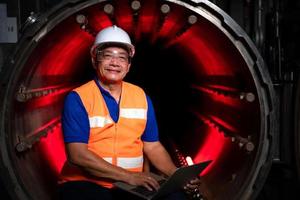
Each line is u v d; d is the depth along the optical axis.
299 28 4.41
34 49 3.27
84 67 5.86
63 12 3.30
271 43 4.38
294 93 3.43
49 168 4.09
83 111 3.49
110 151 3.54
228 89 4.27
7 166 3.29
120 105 3.61
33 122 3.97
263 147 3.47
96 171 3.33
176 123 7.10
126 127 3.59
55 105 5.04
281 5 4.49
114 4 3.47
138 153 3.69
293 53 4.45
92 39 4.57
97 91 3.58
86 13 3.51
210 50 4.25
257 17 4.39
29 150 3.72
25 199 3.32
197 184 3.53
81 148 3.38
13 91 3.26
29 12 4.25
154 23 4.53
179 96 7.05
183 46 5.20
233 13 4.45
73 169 3.60
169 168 3.76
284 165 4.37
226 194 3.66
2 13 4.18
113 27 3.59
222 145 4.51
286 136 4.34
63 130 3.48
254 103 3.54
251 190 3.51
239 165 3.76
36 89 3.88
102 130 3.52
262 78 3.41
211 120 5.20
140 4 3.42
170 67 6.87
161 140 7.11
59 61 4.52
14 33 4.20
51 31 3.33
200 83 5.82
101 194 3.38
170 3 3.39
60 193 3.49
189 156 5.59
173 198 3.34
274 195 4.41
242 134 3.91
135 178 3.30
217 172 4.25
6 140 3.27
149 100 3.82
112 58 3.51
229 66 3.96
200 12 3.40
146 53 6.66
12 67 3.24
